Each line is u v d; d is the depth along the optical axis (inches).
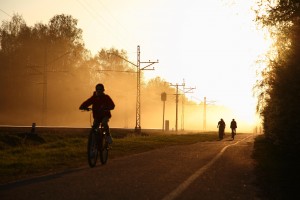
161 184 434.0
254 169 639.1
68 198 348.8
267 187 467.5
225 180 496.7
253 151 1053.8
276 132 908.6
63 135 1878.7
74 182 433.1
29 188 393.1
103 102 597.6
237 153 962.1
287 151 898.1
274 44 925.2
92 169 550.9
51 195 359.9
